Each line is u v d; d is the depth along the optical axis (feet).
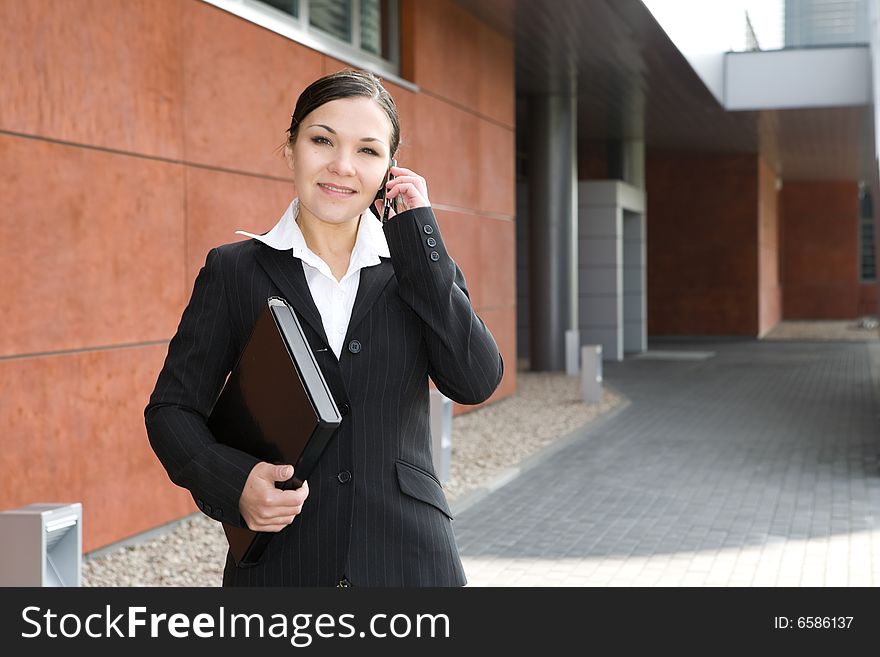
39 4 17.06
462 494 24.00
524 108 59.67
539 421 36.96
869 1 57.98
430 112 35.58
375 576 5.73
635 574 17.25
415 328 5.96
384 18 33.78
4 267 16.44
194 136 21.36
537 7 37.42
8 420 16.56
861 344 81.20
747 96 60.18
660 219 87.20
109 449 18.90
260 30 23.95
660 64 46.68
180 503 21.15
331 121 5.69
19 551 10.73
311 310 5.86
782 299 120.67
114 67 18.89
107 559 18.25
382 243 6.09
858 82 58.90
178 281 20.86
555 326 54.95
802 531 20.59
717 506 23.16
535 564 18.01
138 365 19.70
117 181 19.02
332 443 5.78
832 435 34.17
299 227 6.11
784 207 120.06
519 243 66.90
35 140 17.03
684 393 46.91
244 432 5.72
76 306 18.02
